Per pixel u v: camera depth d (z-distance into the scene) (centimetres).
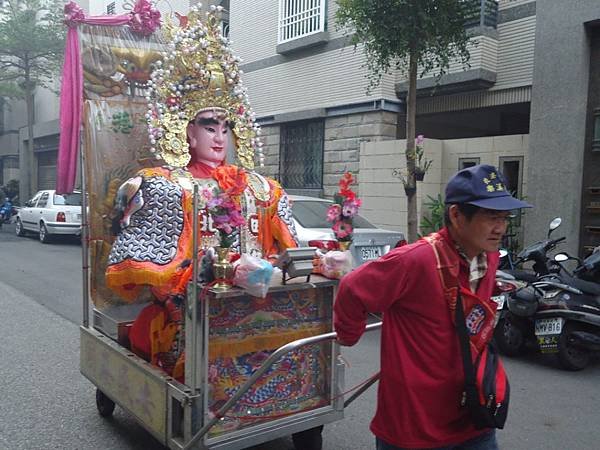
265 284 255
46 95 2511
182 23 376
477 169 195
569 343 514
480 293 204
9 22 2006
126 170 392
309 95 1214
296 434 343
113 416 399
